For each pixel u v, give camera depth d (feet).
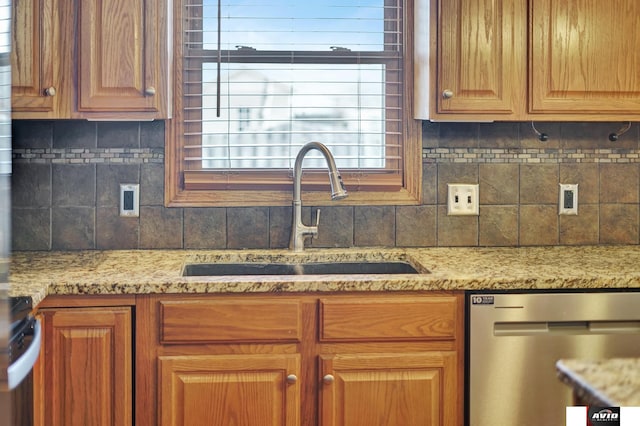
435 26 6.10
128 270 5.49
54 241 6.70
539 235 7.07
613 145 7.09
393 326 5.10
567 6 6.15
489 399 5.14
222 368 5.02
